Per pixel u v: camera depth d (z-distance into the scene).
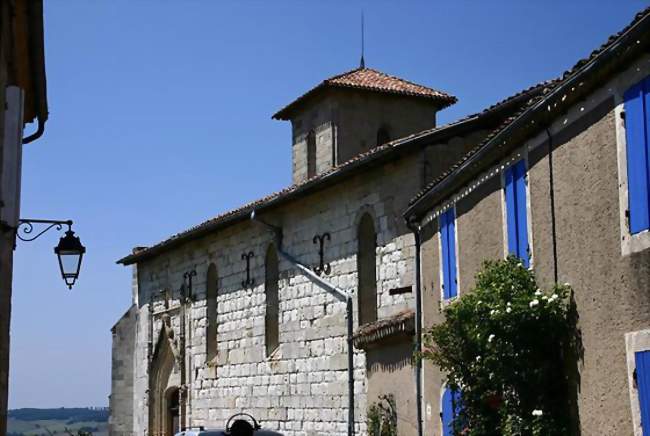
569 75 12.63
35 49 15.51
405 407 21.00
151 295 40.91
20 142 13.92
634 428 11.15
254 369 32.06
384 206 24.95
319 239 28.25
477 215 17.08
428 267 20.27
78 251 16.94
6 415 13.86
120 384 42.34
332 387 27.20
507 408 13.74
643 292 11.01
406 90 34.72
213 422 34.84
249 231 32.97
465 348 14.88
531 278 14.19
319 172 34.88
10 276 14.38
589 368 12.35
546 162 13.81
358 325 26.09
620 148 11.54
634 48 10.92
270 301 31.61
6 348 13.94
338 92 34.34
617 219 11.63
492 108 23.22
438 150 23.70
